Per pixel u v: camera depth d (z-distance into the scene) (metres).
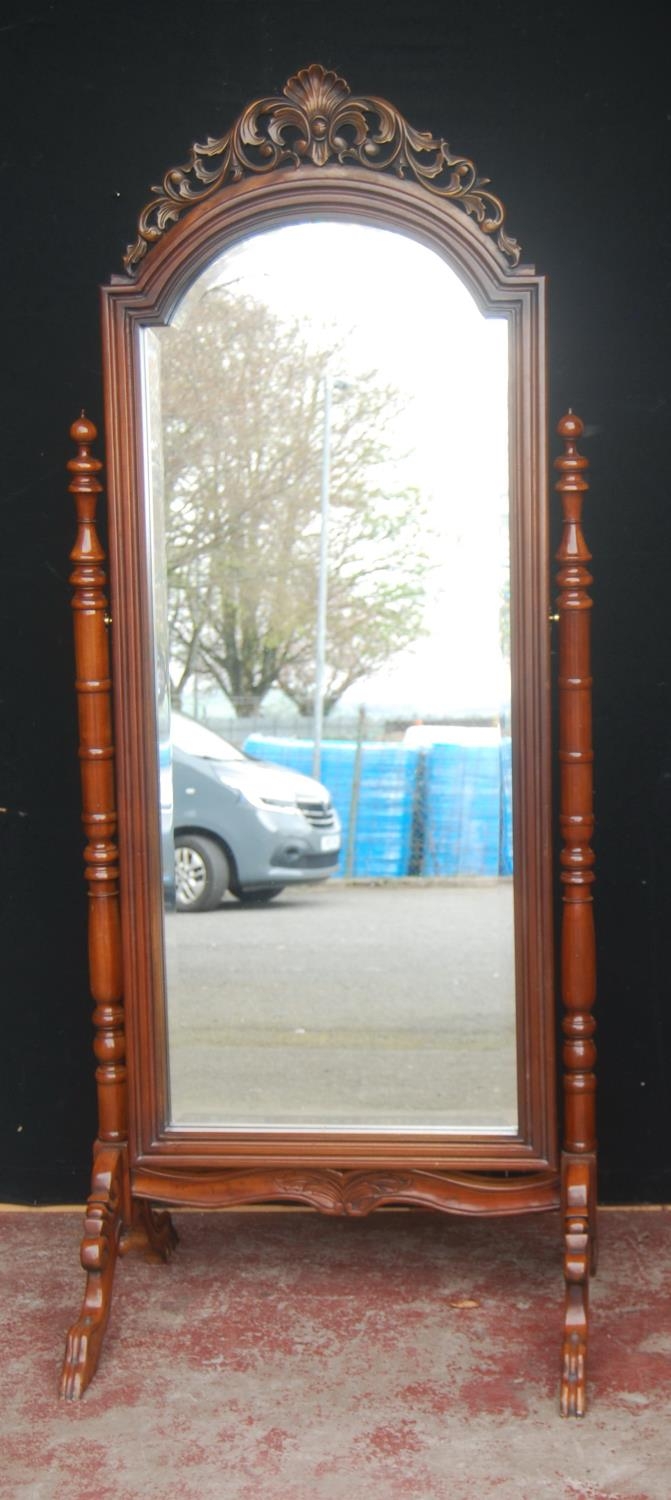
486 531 2.71
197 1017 2.74
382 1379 2.48
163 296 2.59
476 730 2.76
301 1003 2.74
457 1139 2.67
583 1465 2.22
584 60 2.99
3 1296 2.81
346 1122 2.72
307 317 2.77
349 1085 2.72
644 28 2.98
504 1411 2.38
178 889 2.75
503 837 2.68
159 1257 2.92
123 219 3.07
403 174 2.56
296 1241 3.06
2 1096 3.25
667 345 3.03
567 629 2.62
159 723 2.69
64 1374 2.45
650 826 3.13
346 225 2.59
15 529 3.15
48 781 3.19
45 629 3.17
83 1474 2.22
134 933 2.69
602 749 3.11
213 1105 2.74
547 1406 2.39
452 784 2.76
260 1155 2.70
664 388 3.04
